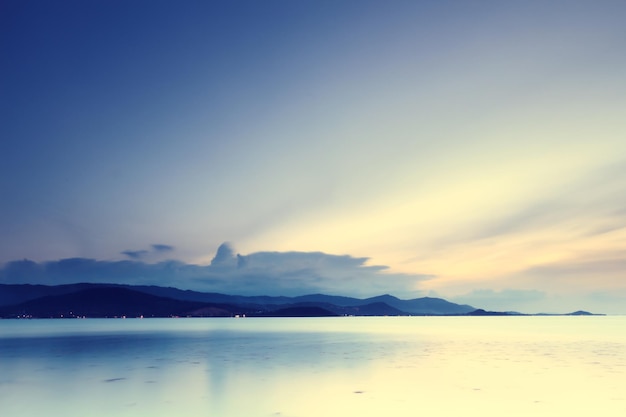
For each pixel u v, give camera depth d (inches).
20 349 1307.8
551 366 865.5
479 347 1294.3
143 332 2348.7
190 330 2605.8
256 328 2923.2
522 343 1419.8
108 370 863.7
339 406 563.2
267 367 892.6
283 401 594.9
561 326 2999.5
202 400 605.0
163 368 887.7
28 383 732.7
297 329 2723.9
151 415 538.0
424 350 1218.6
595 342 1438.2
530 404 557.9
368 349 1262.3
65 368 894.4
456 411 532.4
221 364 941.2
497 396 601.0
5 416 538.9
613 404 553.9
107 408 569.0
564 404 555.2
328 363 946.1
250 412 543.8
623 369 821.2
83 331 2496.3
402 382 712.4
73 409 565.9
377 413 530.9
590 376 746.8
